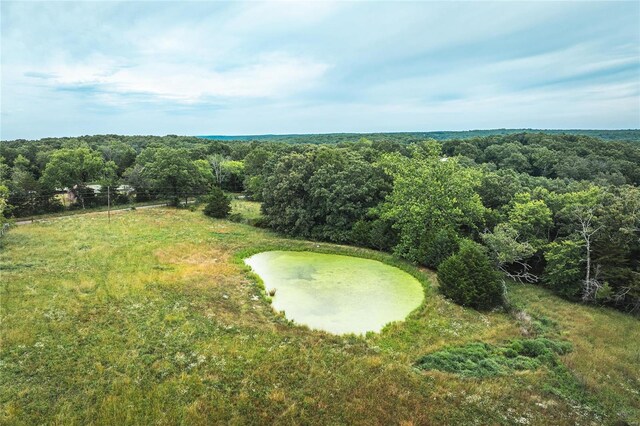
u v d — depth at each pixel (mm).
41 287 25531
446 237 32750
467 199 36125
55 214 53719
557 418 14906
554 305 27438
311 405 15156
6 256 31922
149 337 19734
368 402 15383
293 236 46250
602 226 28438
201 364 17562
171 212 57531
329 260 37125
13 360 17250
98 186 69938
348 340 20734
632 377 18203
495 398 15961
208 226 49062
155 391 15500
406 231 37312
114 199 63062
